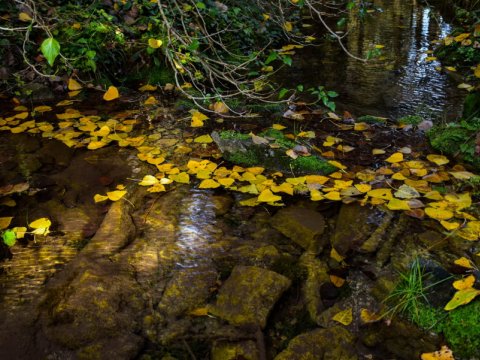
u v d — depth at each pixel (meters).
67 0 4.78
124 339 1.72
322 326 1.82
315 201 2.57
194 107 3.80
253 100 4.02
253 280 1.95
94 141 3.19
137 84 4.33
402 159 2.92
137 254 2.16
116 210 2.45
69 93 4.01
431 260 2.06
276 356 1.67
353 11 7.12
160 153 3.08
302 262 2.13
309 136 3.28
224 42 5.26
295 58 5.25
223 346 1.70
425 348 1.71
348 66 4.92
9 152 3.06
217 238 2.29
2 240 2.25
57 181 2.77
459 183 2.68
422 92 4.21
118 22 4.79
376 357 1.68
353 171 2.88
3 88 3.96
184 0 5.25
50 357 1.65
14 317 1.80
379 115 3.79
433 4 7.51
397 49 5.41
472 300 1.83
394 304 1.88
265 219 2.43
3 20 4.16
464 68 4.72
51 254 2.17
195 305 1.88
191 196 2.63
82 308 1.84
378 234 2.27
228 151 3.01
